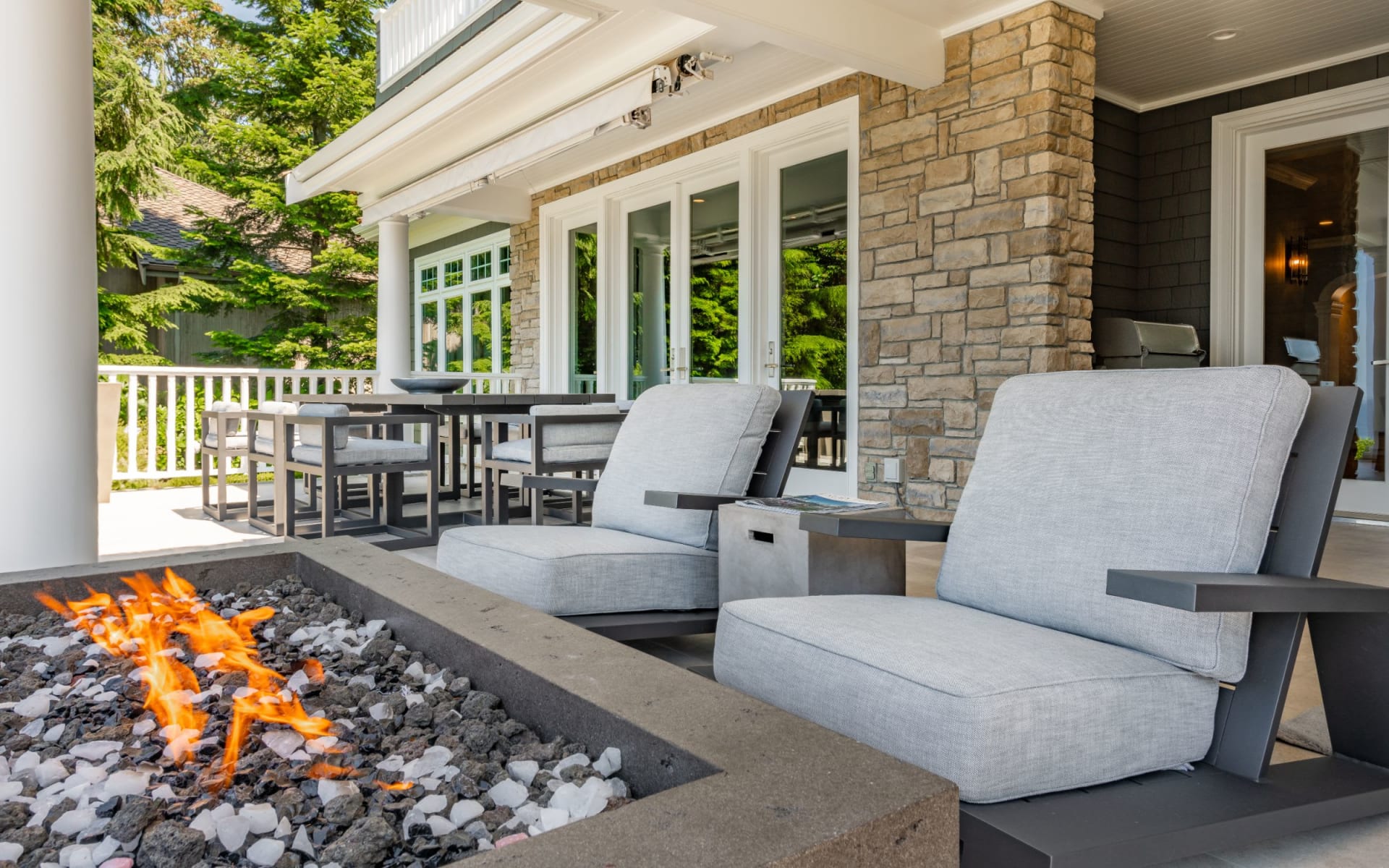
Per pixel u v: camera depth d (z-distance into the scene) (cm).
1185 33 473
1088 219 439
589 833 79
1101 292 570
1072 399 188
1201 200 562
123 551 432
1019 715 132
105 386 636
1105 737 140
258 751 128
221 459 547
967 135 456
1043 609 171
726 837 79
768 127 576
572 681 125
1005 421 202
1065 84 428
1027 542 179
